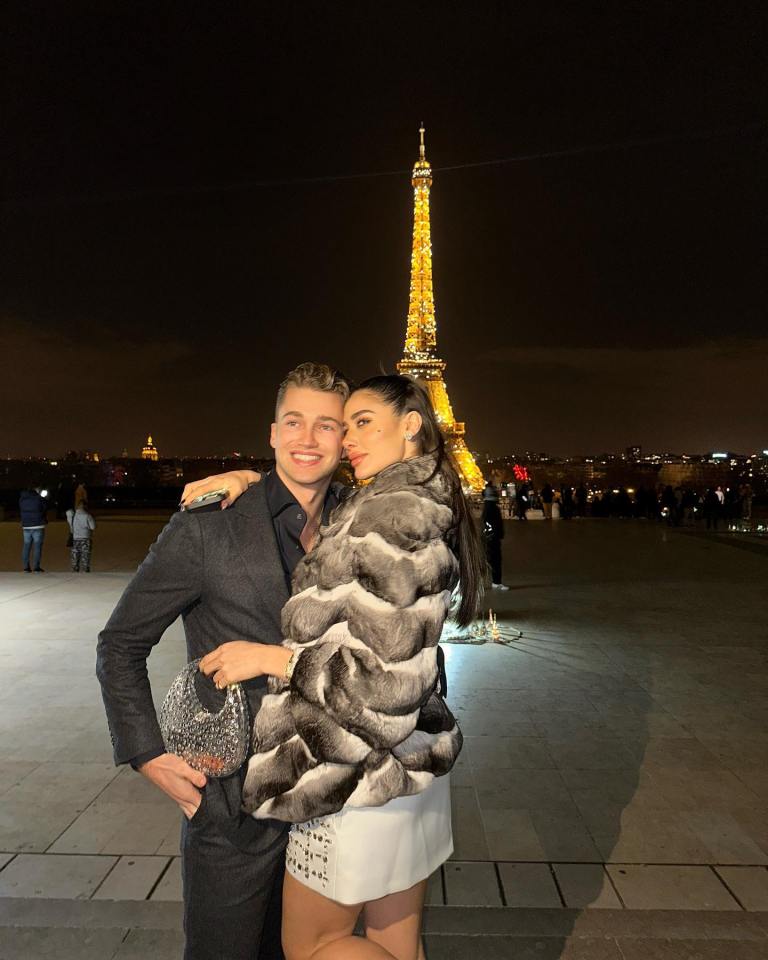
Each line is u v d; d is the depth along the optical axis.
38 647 7.76
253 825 2.02
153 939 2.90
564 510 34.16
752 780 4.52
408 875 1.92
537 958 2.83
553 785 4.43
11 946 2.87
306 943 1.98
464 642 8.16
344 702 1.65
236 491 2.17
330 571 1.76
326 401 2.19
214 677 1.94
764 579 13.20
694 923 3.04
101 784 4.38
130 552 18.53
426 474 1.90
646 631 8.80
